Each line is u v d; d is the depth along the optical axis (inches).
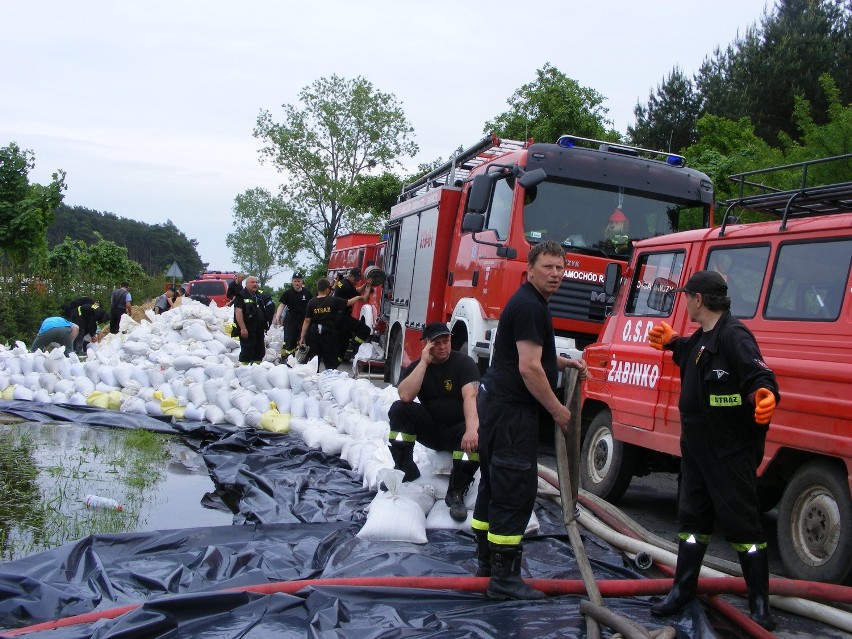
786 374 228.1
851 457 205.0
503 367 199.2
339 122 2196.1
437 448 271.4
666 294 295.3
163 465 355.6
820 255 230.7
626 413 301.1
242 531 241.0
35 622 179.2
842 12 1168.8
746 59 1187.9
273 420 416.2
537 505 289.3
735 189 707.4
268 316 778.8
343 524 253.4
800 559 219.6
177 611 174.9
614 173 424.2
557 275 196.2
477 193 415.2
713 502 188.7
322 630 171.2
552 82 1059.3
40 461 342.6
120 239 5880.9
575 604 193.0
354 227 2222.0
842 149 558.9
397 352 611.2
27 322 900.6
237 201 3622.0
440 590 195.6
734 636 183.0
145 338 573.6
